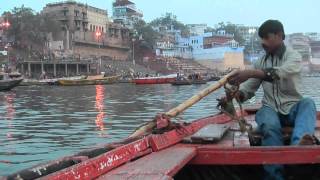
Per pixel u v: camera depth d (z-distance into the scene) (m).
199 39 134.50
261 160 3.78
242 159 3.81
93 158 3.10
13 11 91.50
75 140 12.52
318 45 150.12
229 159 3.83
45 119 18.69
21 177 2.70
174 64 119.69
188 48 134.38
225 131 4.97
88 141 12.29
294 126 4.71
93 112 21.58
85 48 103.25
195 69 121.06
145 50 122.56
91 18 106.94
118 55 116.00
